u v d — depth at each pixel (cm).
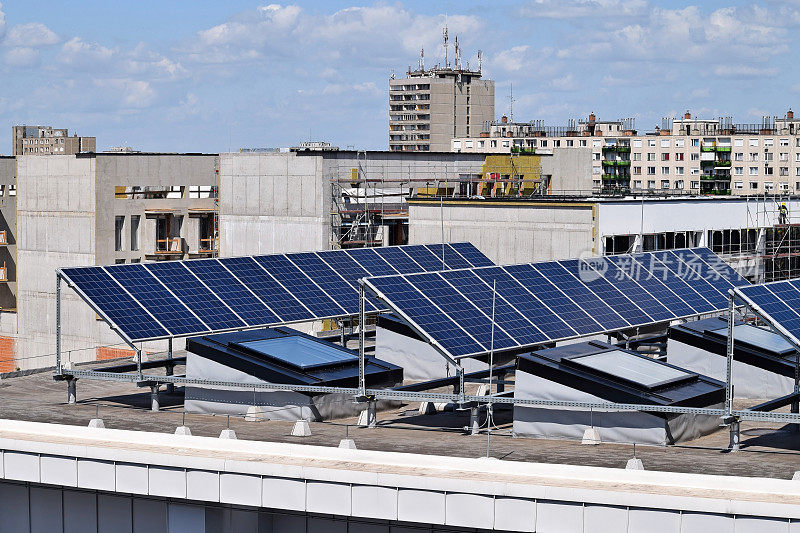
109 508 4112
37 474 4072
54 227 10662
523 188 10756
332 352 5119
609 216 7981
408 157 10162
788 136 19488
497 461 3741
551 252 8169
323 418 4784
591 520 3453
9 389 5478
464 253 7138
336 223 9638
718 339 5522
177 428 4303
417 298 4750
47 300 10725
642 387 4412
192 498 3862
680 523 3375
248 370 4844
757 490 3450
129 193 10738
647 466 3959
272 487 3762
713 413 4253
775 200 9225
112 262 10481
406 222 9969
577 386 4459
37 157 10744
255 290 5691
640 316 5650
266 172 9881
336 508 3697
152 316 5112
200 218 10800
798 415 4159
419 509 3609
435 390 5531
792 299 4359
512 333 4844
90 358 10381
